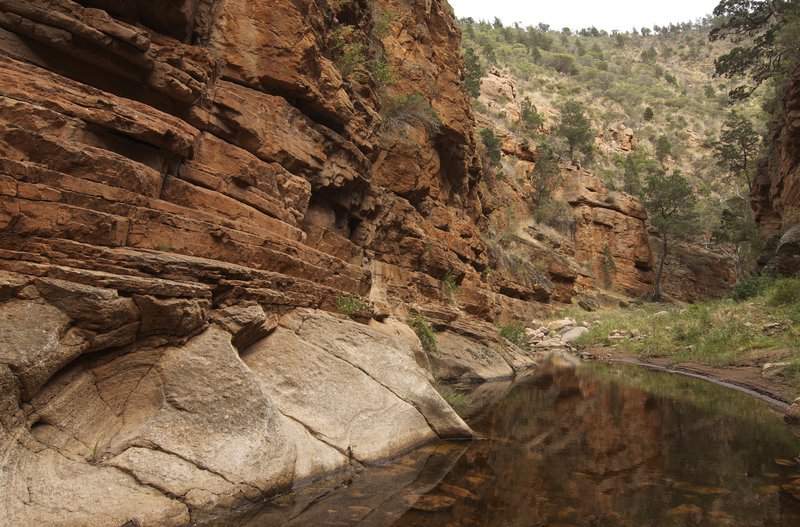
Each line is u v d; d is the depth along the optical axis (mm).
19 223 4410
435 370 13484
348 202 12375
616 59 145875
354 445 5648
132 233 5430
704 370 15016
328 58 11836
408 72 19312
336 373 6453
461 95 23031
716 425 7914
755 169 48562
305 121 9648
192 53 7273
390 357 7230
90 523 3422
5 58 5172
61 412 4062
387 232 15320
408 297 15453
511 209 42594
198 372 4867
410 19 20375
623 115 101062
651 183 55469
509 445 6559
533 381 13625
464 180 24234
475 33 113875
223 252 6438
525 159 52094
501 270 30359
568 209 49844
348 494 4645
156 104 6781
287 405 5723
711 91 122688
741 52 33781
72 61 5922
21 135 4707
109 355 4574
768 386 11484
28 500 3383
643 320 26469
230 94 7855
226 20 8602
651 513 4305
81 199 4961
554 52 130000
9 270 4191
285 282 7094
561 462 5793
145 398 4629
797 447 6559
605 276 48625
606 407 9500
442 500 4555
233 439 4531
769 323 17062
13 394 3666
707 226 63812
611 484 5047
